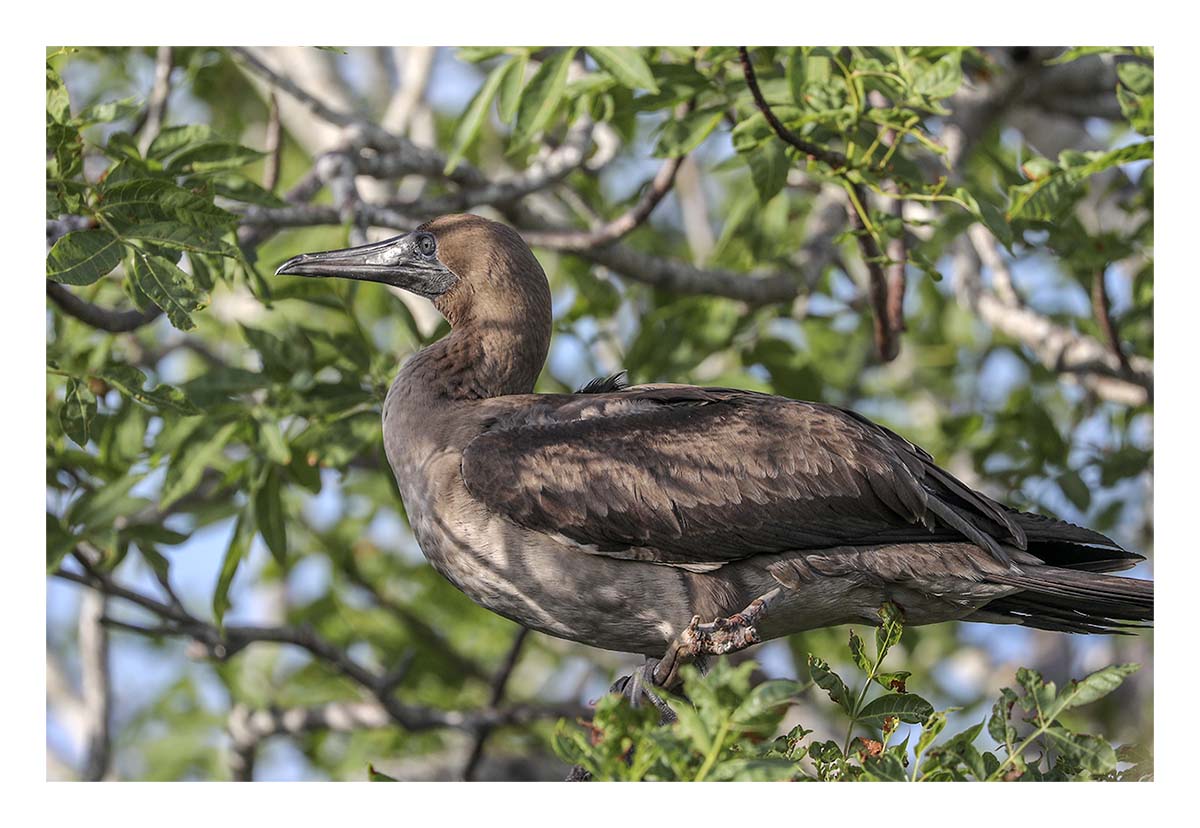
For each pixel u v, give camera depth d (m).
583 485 9.34
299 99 13.12
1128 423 14.55
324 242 15.90
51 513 11.53
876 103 12.52
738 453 9.41
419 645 16.80
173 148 10.44
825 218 15.09
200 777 17.94
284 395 11.98
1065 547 9.95
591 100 12.64
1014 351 16.50
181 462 11.64
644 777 6.89
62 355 11.82
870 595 9.64
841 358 17.03
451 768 16.95
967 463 15.98
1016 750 7.39
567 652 17.64
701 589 9.40
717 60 11.30
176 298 8.80
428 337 11.81
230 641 13.16
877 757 7.44
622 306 16.09
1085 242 13.37
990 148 15.05
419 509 9.73
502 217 14.49
